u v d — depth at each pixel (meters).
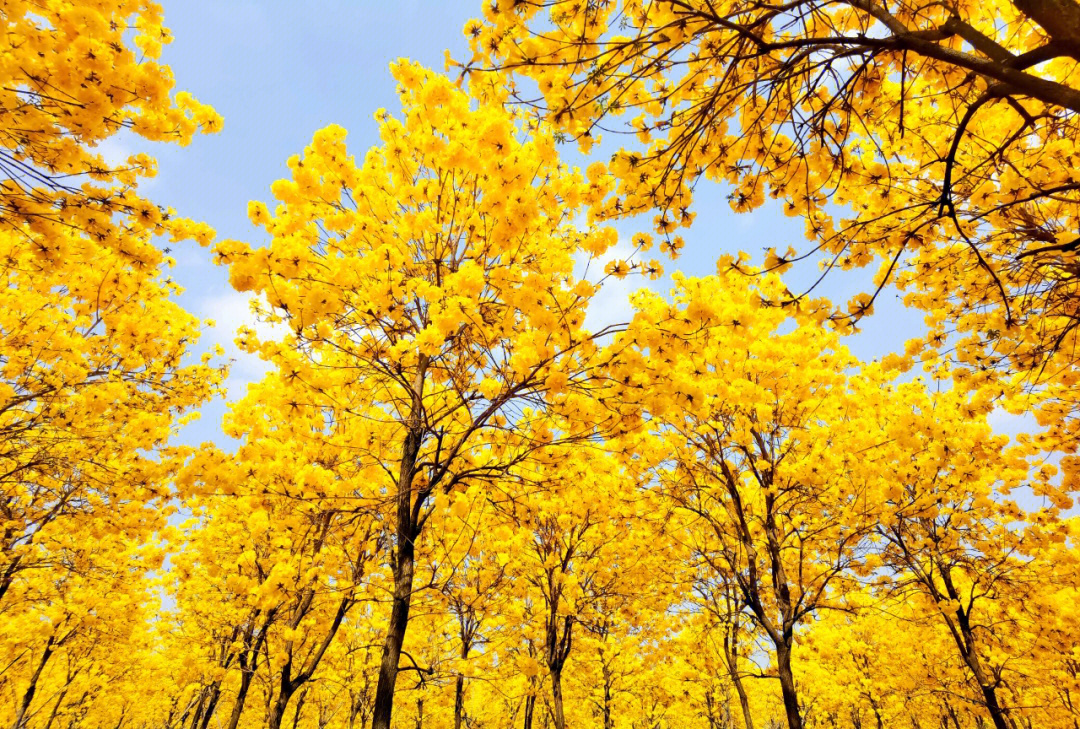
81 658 11.41
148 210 3.57
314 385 4.00
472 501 5.46
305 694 11.54
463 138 3.72
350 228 4.14
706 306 3.50
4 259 5.29
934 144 3.85
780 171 3.27
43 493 7.36
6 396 5.52
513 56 2.75
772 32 2.77
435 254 4.66
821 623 13.26
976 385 4.92
